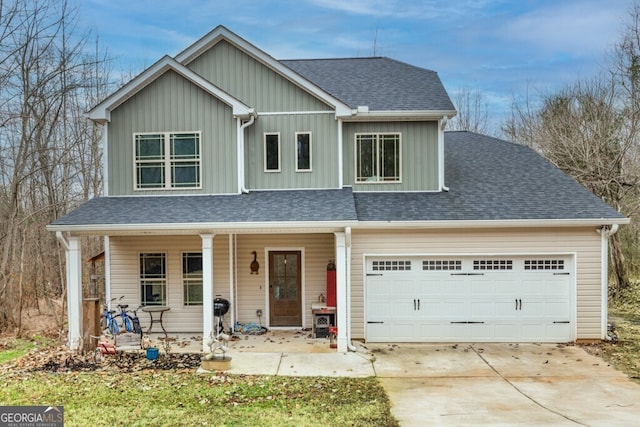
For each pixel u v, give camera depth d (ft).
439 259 42.60
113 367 34.60
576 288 41.96
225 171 45.29
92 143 74.95
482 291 42.55
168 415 25.41
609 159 71.10
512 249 42.11
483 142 59.57
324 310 43.86
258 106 46.78
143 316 46.55
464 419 25.32
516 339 42.42
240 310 47.32
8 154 59.11
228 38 46.50
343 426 24.25
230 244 46.01
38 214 62.13
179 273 46.70
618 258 67.97
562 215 41.37
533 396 29.14
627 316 55.47
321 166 46.55
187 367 34.78
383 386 31.12
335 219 38.40
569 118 81.61
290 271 47.57
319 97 46.16
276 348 40.01
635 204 67.15
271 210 40.75
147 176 45.62
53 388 29.73
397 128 47.44
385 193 47.06
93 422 24.35
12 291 50.80
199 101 45.29
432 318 42.57
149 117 45.44
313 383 31.60
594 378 32.60
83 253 73.10
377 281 42.75
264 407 27.02
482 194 45.98
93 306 38.11
